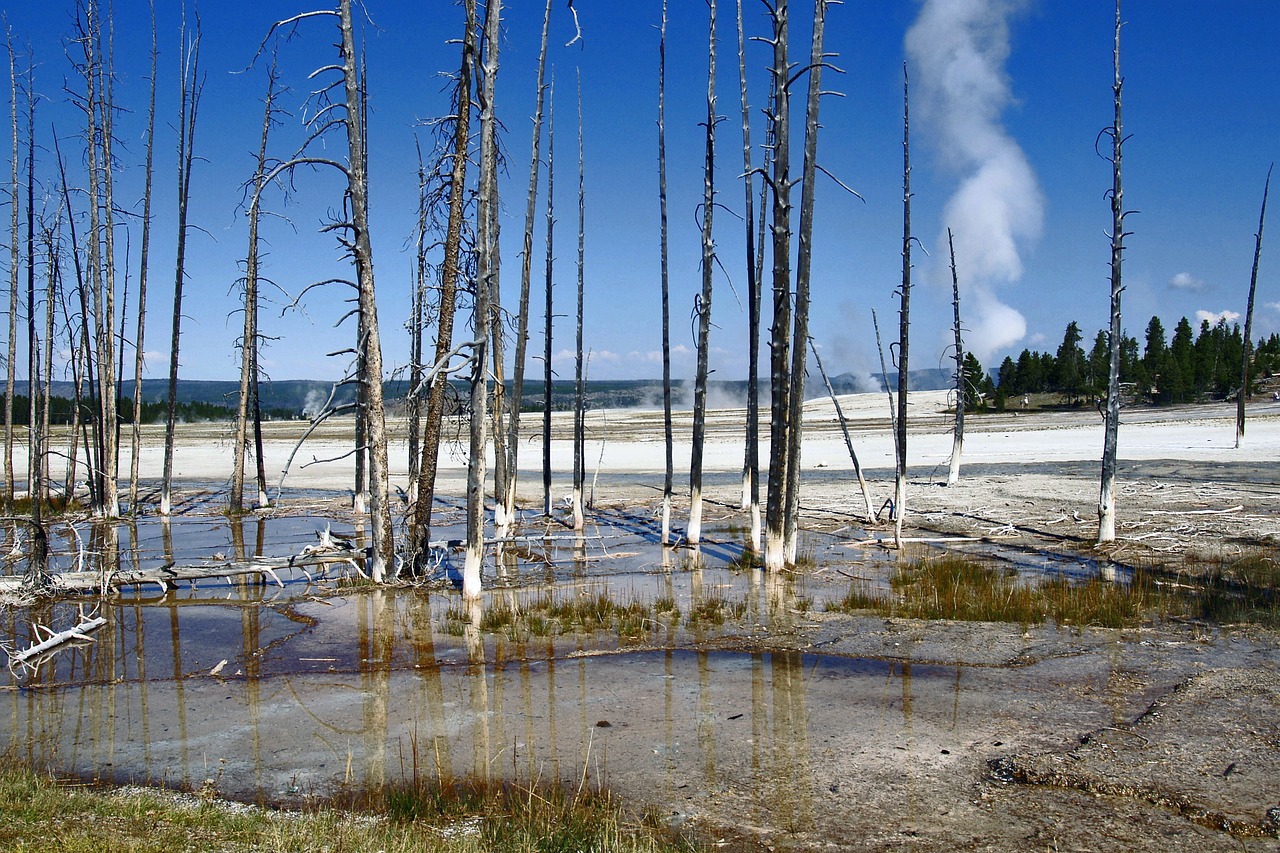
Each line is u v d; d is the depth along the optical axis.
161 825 6.21
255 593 15.68
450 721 8.80
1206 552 17.39
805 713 8.80
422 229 15.73
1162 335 96.25
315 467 42.38
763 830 6.24
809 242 15.97
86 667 11.11
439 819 6.50
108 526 24.34
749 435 18.98
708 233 19.00
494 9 13.45
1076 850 5.89
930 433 57.78
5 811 6.32
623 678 10.16
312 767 7.67
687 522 24.50
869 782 7.05
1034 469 34.84
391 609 14.11
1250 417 61.50
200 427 78.12
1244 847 5.88
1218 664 10.09
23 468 41.91
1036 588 14.47
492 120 13.67
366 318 15.37
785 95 15.44
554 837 5.92
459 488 33.94
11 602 14.70
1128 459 37.62
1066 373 93.81
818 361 17.75
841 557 18.25
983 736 8.03
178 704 9.56
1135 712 8.56
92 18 23.33
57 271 24.91
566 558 18.97
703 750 7.84
